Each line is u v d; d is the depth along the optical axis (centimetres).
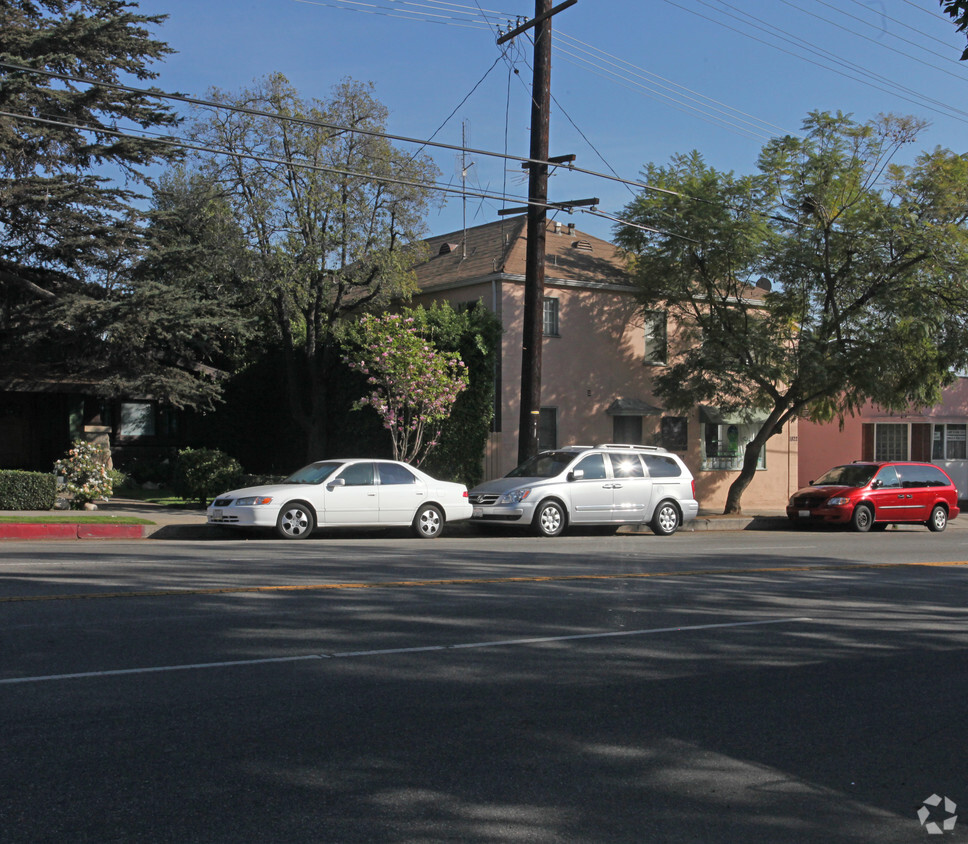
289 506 1669
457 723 584
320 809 447
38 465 2725
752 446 2545
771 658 791
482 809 455
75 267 2252
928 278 2278
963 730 610
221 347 2800
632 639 842
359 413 2525
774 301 2433
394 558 1373
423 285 2747
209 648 747
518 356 2547
